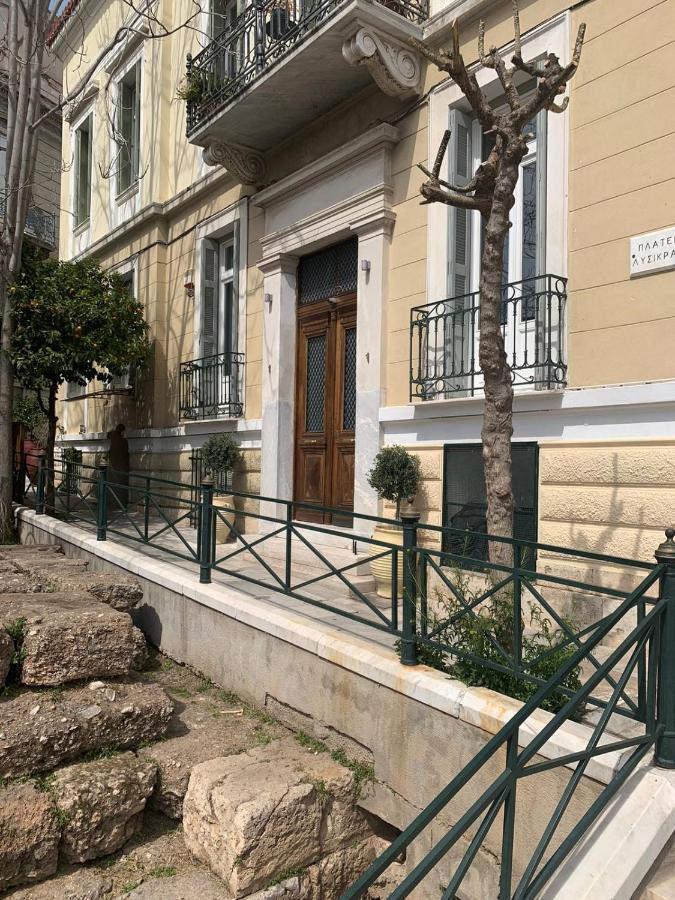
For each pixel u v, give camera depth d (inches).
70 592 231.9
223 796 147.4
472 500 254.8
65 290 399.2
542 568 228.1
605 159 217.9
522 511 236.2
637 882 101.7
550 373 224.4
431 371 272.1
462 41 264.7
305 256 358.9
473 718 140.6
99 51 547.2
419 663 164.2
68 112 591.2
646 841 104.5
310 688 184.7
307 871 150.9
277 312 358.9
